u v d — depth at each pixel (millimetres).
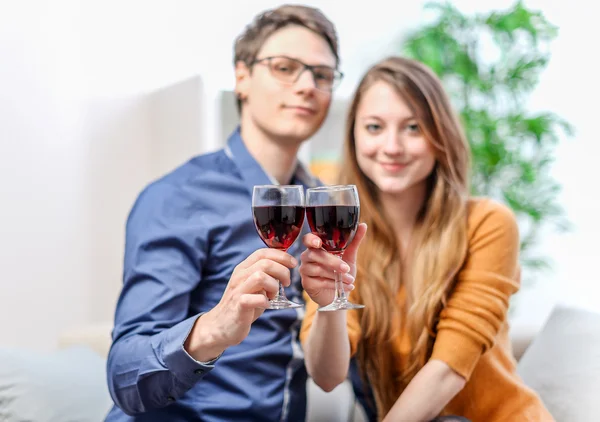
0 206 3197
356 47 4914
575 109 4645
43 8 3607
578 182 4645
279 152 2033
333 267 1476
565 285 4715
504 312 1942
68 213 3742
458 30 4117
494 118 4066
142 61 4391
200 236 1842
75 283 3779
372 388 2035
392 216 2094
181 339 1465
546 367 2275
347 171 2121
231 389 1821
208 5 4648
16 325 3277
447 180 2027
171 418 1768
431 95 1987
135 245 1807
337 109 4273
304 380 1971
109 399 2354
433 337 1985
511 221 2031
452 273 1954
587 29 4605
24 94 3412
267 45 1986
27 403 2195
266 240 1443
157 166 4367
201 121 4102
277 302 1388
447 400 1844
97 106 4055
